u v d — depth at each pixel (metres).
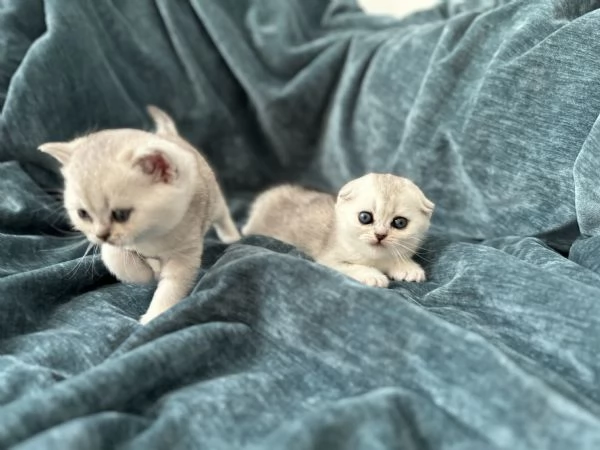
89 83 0.44
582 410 0.20
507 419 0.20
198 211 0.33
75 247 0.37
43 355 0.27
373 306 0.26
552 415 0.20
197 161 0.35
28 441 0.19
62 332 0.29
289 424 0.21
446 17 0.51
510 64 0.38
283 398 0.24
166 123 0.41
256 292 0.28
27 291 0.31
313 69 0.49
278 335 0.27
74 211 0.29
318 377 0.25
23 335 0.29
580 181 0.33
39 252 0.37
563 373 0.25
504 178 0.38
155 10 0.48
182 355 0.25
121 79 0.46
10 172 0.40
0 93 0.42
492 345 0.23
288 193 0.44
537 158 0.37
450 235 0.41
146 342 0.27
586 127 0.35
